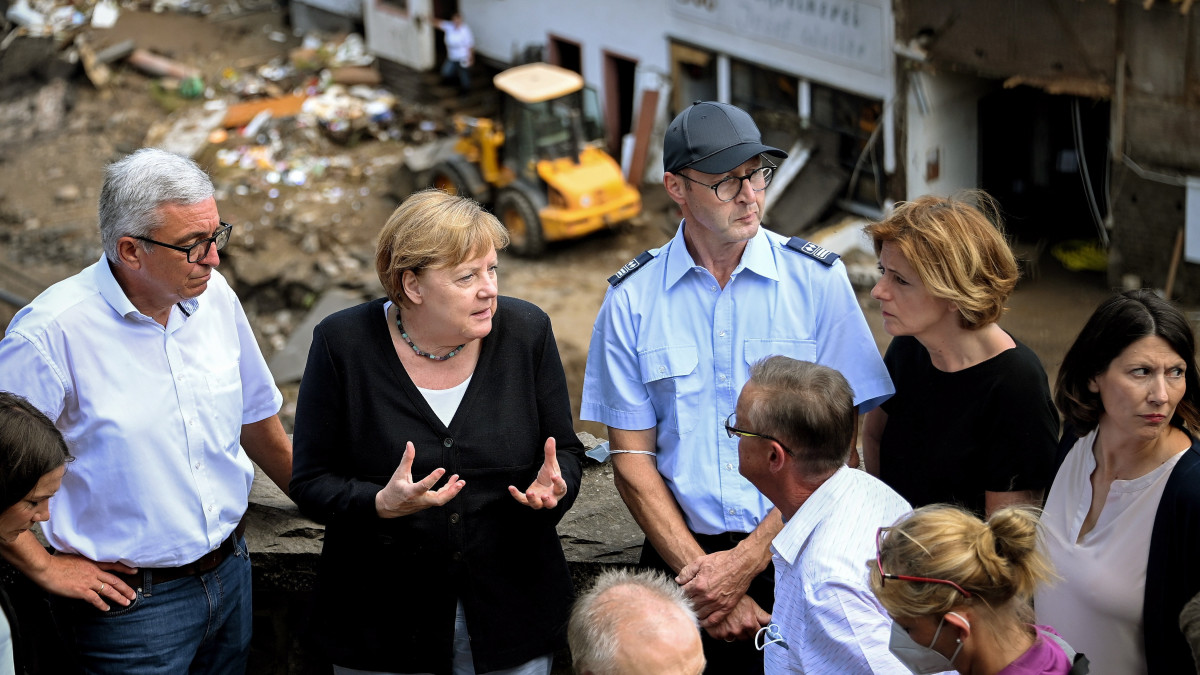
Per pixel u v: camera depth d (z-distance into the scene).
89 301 2.94
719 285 3.29
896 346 3.28
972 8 15.05
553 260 18.86
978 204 3.14
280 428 3.55
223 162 21.97
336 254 19.14
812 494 2.68
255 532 3.71
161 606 3.10
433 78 23.92
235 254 19.31
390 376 2.97
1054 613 2.90
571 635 2.35
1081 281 15.82
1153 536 2.68
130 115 24.17
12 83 25.30
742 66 18.94
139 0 27.98
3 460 2.54
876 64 16.59
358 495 2.91
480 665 3.03
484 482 3.00
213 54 26.28
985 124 16.98
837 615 2.52
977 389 3.02
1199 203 14.13
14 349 2.88
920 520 2.27
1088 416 2.81
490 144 18.84
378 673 3.06
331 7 26.70
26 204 21.52
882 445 3.30
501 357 3.02
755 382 2.74
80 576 2.95
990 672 2.25
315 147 22.50
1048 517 2.93
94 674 3.09
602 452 4.12
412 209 2.85
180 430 3.05
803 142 18.36
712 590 3.08
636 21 20.28
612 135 21.94
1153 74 13.84
